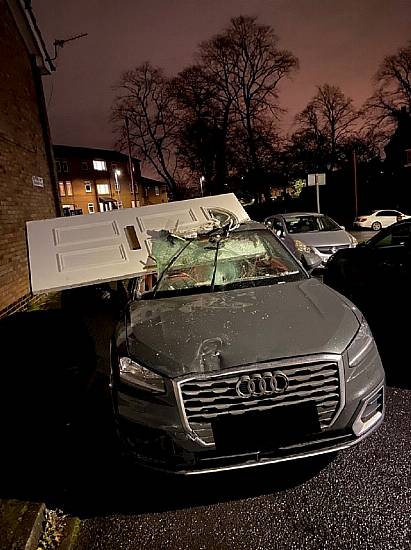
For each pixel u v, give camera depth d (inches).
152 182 2696.9
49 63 463.2
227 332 104.5
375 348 108.7
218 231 167.3
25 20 375.9
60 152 1934.1
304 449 96.0
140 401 99.0
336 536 88.4
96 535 96.1
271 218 422.9
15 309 291.6
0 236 278.1
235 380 93.6
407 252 212.4
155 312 124.5
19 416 156.8
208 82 1513.3
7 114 327.0
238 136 1528.1
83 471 119.5
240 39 1461.6
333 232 377.4
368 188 1182.3
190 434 94.2
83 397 166.9
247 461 95.1
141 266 159.9
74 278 160.1
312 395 95.6
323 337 100.4
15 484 115.5
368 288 240.1
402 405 136.9
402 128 1280.8
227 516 97.3
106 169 2073.1
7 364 206.8
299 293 125.5
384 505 95.0
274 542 88.7
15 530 95.1
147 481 112.7
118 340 115.9
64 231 178.1
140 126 1551.4
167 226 177.5
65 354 213.8
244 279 144.3
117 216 184.5
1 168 298.4
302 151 1567.4
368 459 111.2
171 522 97.5
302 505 97.9
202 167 1588.3
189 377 94.5
